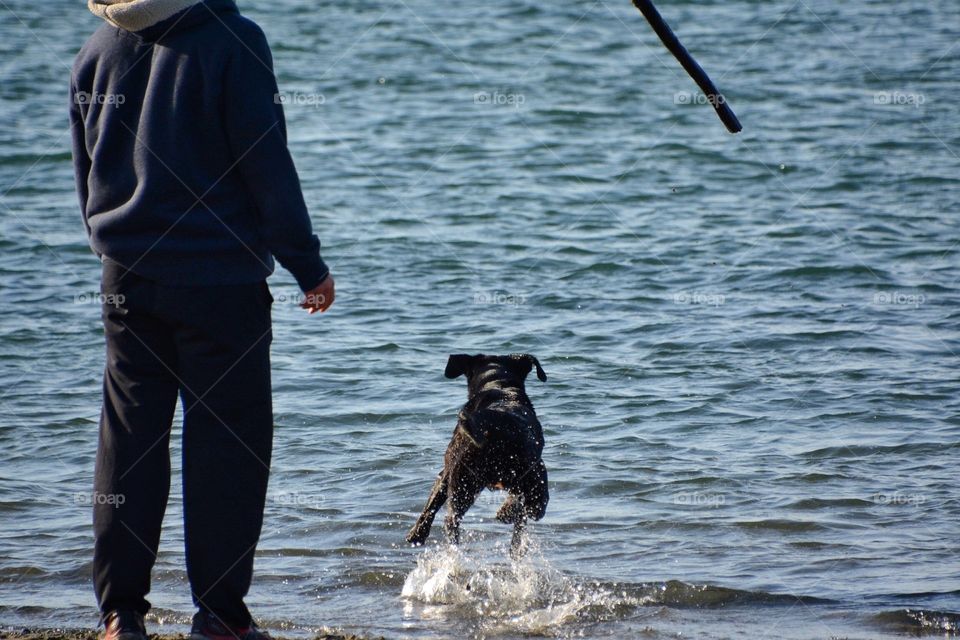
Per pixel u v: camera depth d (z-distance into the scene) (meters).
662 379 11.57
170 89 4.84
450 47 36.50
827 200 19.66
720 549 7.83
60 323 13.61
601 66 33.56
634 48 35.91
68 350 12.66
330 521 8.42
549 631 6.58
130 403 4.95
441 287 15.13
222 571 5.00
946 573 7.36
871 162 22.19
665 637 6.44
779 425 10.29
